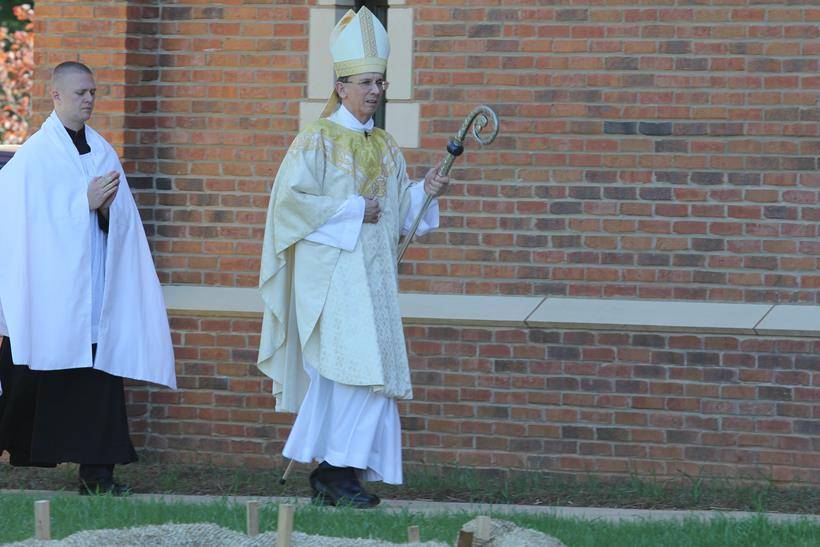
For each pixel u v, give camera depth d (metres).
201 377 29.59
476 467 28.42
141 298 25.95
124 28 29.20
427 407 28.56
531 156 28.25
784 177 27.48
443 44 28.48
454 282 28.52
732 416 27.61
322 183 24.22
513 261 28.31
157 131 29.69
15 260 24.83
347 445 23.80
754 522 22.28
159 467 29.31
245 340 29.48
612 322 27.83
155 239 29.72
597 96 28.00
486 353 28.38
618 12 27.89
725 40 27.56
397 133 28.69
